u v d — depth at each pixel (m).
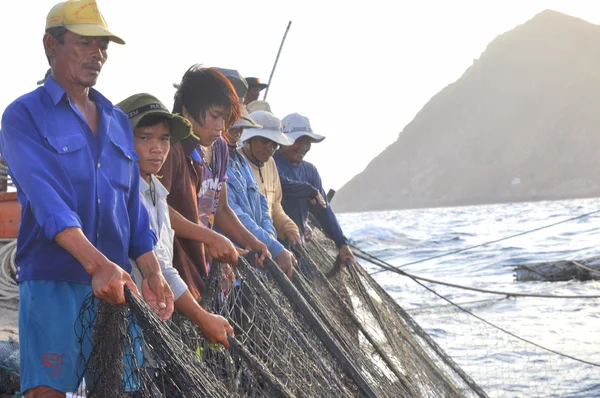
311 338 4.02
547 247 30.23
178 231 3.86
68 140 2.94
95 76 3.04
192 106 4.04
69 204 2.89
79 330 2.90
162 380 2.88
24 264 2.92
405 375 5.15
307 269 5.58
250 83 7.35
